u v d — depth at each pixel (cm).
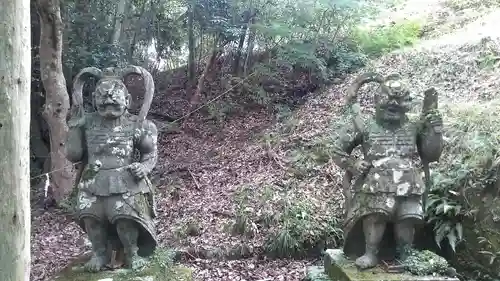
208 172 895
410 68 951
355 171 497
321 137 866
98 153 480
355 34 1123
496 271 568
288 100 1093
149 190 493
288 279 610
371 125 501
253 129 1020
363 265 482
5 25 339
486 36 929
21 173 351
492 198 588
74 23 1048
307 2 1042
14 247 347
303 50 1056
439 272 474
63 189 883
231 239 704
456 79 855
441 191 617
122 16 1117
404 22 1145
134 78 1208
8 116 341
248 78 1132
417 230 605
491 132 648
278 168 838
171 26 1194
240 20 1138
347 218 507
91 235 482
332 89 1038
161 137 1056
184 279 486
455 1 1197
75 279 459
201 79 1144
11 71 342
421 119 496
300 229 688
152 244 496
